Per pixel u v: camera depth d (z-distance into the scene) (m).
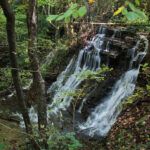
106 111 9.20
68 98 9.96
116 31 11.46
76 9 2.10
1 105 9.91
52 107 9.86
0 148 3.47
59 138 5.23
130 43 10.67
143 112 7.41
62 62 12.22
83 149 7.02
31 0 5.27
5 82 8.31
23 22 10.20
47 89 11.34
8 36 3.58
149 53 9.69
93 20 13.09
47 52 12.16
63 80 11.43
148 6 8.09
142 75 9.10
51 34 13.92
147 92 7.95
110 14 12.98
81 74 7.38
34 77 5.58
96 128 8.57
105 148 6.99
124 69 10.16
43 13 13.69
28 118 4.72
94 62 11.28
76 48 12.34
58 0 11.82
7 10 3.27
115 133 7.26
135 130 6.87
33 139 4.83
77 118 9.22
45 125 5.60
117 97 9.37
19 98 4.43
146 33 10.73
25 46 7.04
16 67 3.92
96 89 9.98
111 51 10.84
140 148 6.21
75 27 13.33
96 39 11.88
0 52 11.53
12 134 7.00
